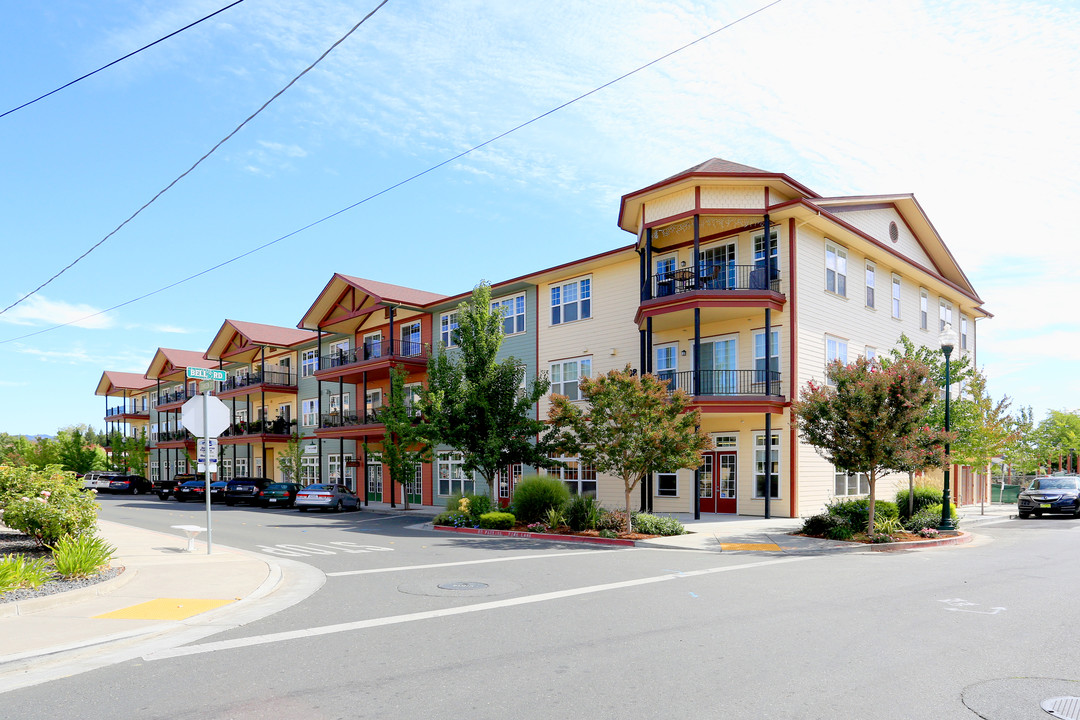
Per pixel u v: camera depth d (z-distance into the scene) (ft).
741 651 22.21
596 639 23.80
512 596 31.55
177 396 195.31
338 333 136.67
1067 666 20.54
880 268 90.99
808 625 25.67
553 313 98.22
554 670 20.38
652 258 87.51
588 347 92.79
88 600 30.25
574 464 92.48
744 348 77.56
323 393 139.74
